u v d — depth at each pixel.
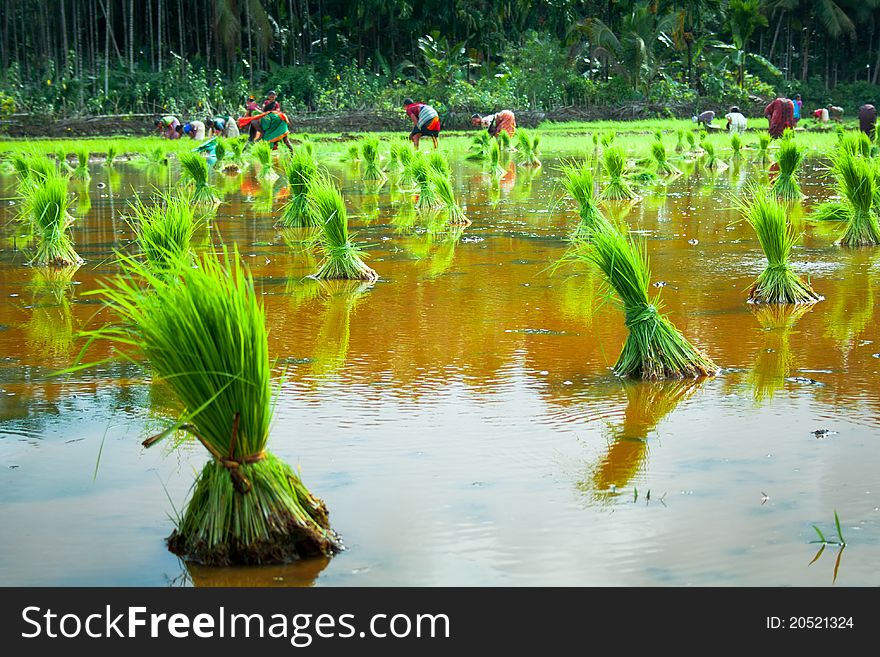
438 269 9.70
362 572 3.42
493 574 3.36
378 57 49.50
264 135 28.34
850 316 7.22
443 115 44.84
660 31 49.47
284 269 9.86
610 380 5.69
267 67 50.81
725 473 4.20
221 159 25.95
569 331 6.91
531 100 48.22
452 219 13.70
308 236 12.44
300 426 4.93
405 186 20.08
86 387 5.72
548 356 6.24
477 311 7.63
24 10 47.00
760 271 9.26
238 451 3.54
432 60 46.31
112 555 3.58
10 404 5.40
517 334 6.84
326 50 51.50
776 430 4.74
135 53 49.44
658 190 18.09
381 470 4.30
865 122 31.48
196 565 3.51
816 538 3.55
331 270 9.24
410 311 7.68
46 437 4.84
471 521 3.76
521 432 4.79
